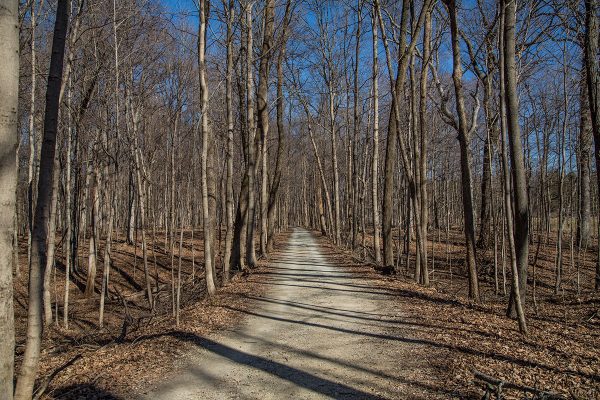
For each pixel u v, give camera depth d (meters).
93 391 5.33
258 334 7.85
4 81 3.83
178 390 5.35
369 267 17.16
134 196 26.34
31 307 4.57
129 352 6.98
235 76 17.89
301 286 12.85
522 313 7.76
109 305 14.46
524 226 8.95
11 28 3.88
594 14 9.70
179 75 13.78
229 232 13.81
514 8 8.48
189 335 7.84
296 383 5.51
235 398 5.09
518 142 8.81
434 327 8.05
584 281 15.48
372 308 9.78
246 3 14.52
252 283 13.55
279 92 21.80
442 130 28.39
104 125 12.85
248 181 16.38
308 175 58.56
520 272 9.04
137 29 12.52
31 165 14.88
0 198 3.80
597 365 6.03
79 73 12.97
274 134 38.97
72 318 12.71
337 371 5.91
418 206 14.11
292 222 79.88
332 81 28.27
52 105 4.82
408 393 5.12
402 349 6.79
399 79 15.19
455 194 38.78
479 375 5.41
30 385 4.55
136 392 5.29
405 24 14.66
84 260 21.27
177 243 28.00
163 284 17.86
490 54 12.32
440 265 20.59
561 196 13.11
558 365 6.02
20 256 20.17
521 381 5.41
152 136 17.19
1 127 3.81
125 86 12.55
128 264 21.39
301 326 8.34
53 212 11.22
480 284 15.99
